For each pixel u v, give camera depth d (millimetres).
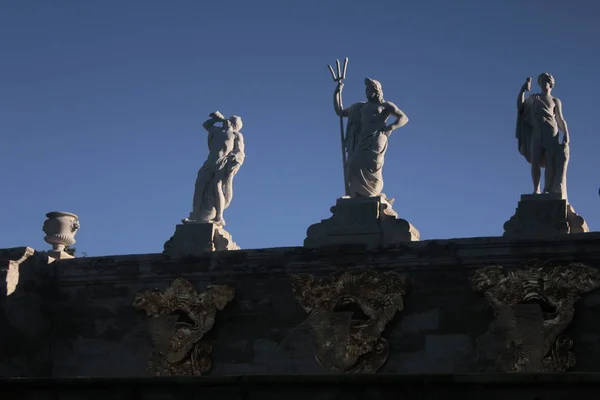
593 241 36531
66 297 42531
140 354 41156
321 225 39938
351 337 38469
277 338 39531
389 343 38188
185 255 41156
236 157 42781
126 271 41844
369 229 39281
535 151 38750
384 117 40938
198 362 40281
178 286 40969
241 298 40281
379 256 38812
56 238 43375
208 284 40750
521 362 36438
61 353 42188
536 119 39031
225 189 42781
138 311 41531
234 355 40000
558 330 36375
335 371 38438
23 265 41906
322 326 38844
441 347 37562
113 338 41625
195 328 40500
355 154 40469
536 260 36969
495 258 37500
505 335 36781
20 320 41344
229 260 40562
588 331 36281
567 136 38812
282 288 39844
